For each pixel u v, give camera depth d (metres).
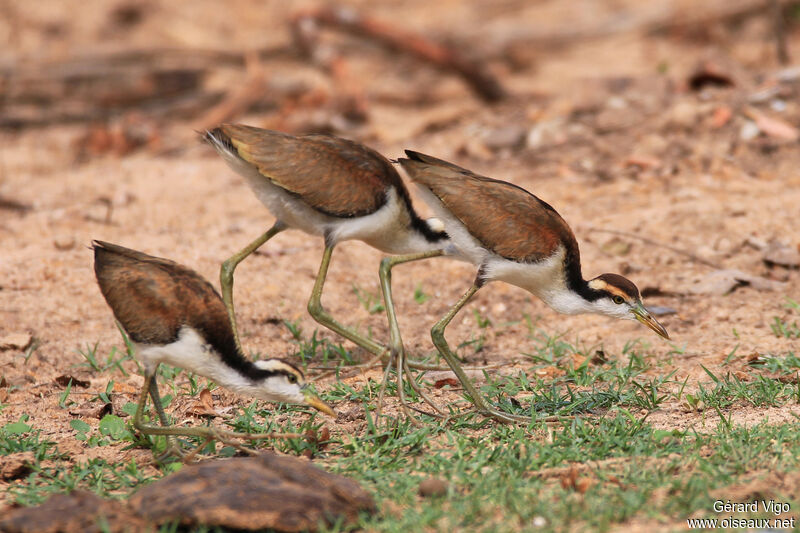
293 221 10.35
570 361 10.95
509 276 9.55
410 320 12.38
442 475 8.00
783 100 17.72
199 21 27.27
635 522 7.12
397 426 8.99
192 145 20.02
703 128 17.23
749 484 7.55
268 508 6.95
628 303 9.64
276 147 9.93
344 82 20.89
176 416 9.74
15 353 11.34
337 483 7.27
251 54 23.69
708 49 24.44
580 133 17.94
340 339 11.84
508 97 21.36
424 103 22.17
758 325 11.76
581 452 8.38
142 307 8.26
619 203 15.21
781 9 25.88
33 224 15.41
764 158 16.27
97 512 6.97
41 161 19.20
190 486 7.12
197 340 8.27
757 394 9.68
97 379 10.82
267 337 11.89
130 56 23.36
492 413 9.28
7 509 7.55
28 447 8.85
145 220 15.58
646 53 25.41
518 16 28.03
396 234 10.37
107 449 8.97
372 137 19.48
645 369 10.64
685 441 8.48
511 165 17.16
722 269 13.16
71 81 22.38
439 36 24.72
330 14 21.41
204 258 13.59
